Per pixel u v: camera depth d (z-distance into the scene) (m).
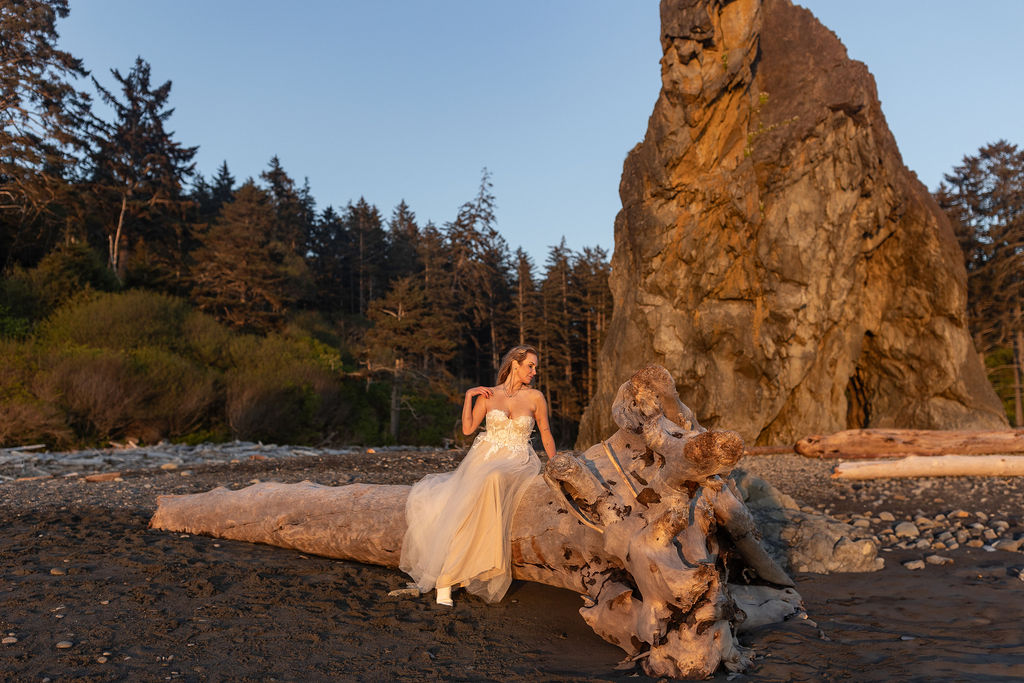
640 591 3.19
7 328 21.67
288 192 67.38
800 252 16.56
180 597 3.87
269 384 25.47
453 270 55.09
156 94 42.44
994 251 42.72
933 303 17.94
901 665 2.93
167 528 5.91
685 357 16.98
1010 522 6.66
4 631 3.19
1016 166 44.50
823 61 17.12
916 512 7.45
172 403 21.14
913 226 18.00
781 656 3.13
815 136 16.64
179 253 41.09
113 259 35.75
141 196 40.84
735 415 16.86
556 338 51.03
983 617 3.73
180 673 2.75
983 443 11.27
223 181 66.75
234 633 3.30
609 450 3.77
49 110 29.08
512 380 4.53
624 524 3.35
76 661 2.82
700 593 2.95
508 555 4.06
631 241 17.66
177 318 28.55
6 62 28.20
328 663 2.94
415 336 32.88
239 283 34.91
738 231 16.62
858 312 18.38
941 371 17.81
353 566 4.86
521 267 54.12
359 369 35.56
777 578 4.06
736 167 16.61
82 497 7.83
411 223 80.50
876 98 18.72
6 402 17.09
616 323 19.02
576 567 3.81
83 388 18.75
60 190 30.12
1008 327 40.97
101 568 4.45
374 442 30.55
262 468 10.51
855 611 3.93
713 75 15.64
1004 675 2.75
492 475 4.09
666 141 16.41
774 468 11.30
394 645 3.24
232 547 5.28
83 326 23.20
